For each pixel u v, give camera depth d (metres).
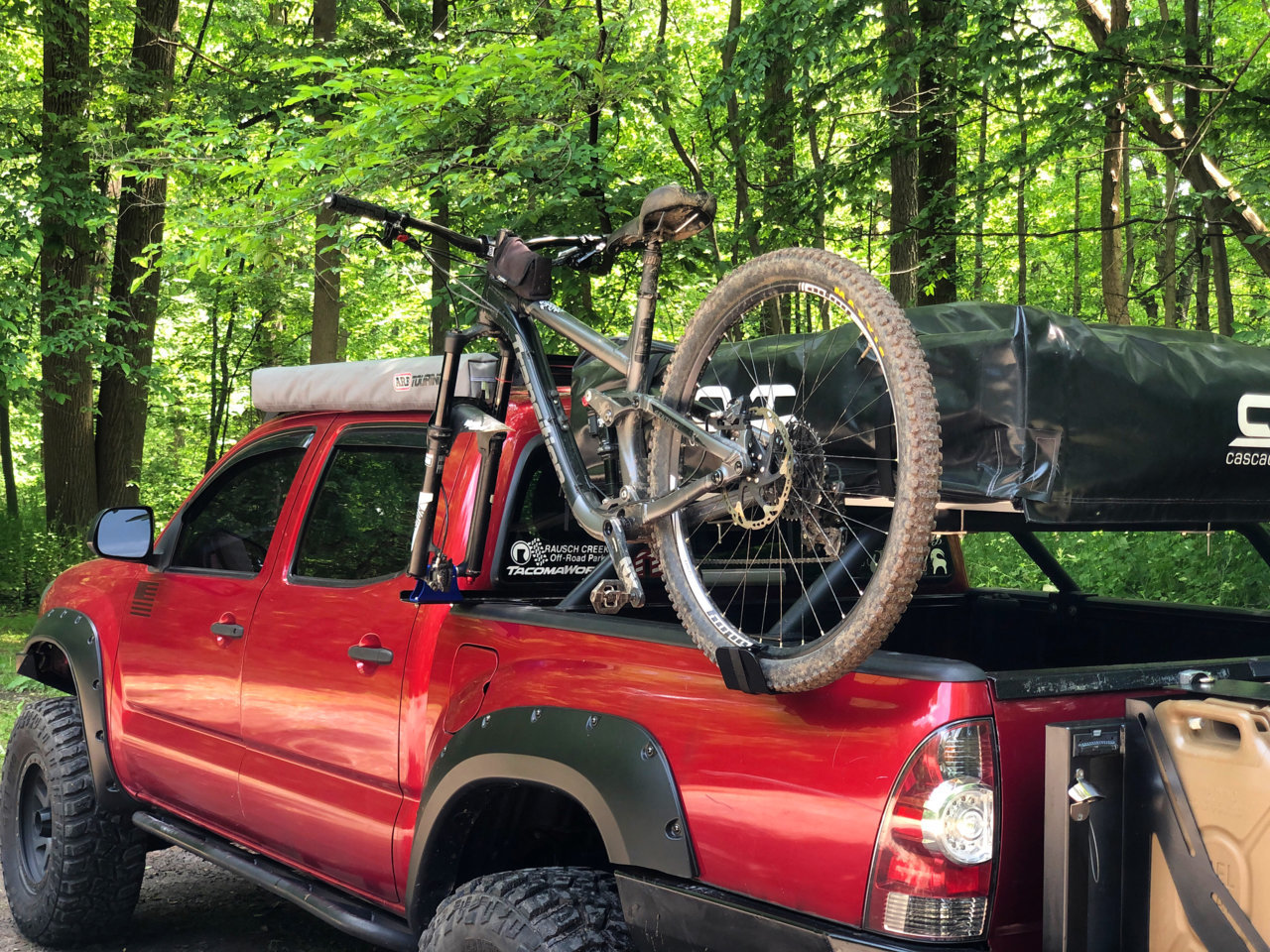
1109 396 2.36
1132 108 10.05
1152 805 1.88
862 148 11.12
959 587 4.24
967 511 2.53
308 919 4.79
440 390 3.01
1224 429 2.51
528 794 2.79
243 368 22.42
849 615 2.03
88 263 14.78
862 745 2.00
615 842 2.34
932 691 1.94
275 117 13.05
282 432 3.91
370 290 19.58
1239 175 10.33
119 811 4.30
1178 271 13.69
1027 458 2.26
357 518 3.44
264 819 3.55
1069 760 1.86
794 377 2.58
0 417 21.88
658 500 2.53
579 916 2.45
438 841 2.80
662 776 2.30
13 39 16.25
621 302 10.59
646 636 2.46
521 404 3.28
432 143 8.34
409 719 2.99
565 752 2.47
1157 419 2.41
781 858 2.09
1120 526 2.48
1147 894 1.88
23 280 14.23
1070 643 3.85
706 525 3.28
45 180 13.55
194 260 8.30
